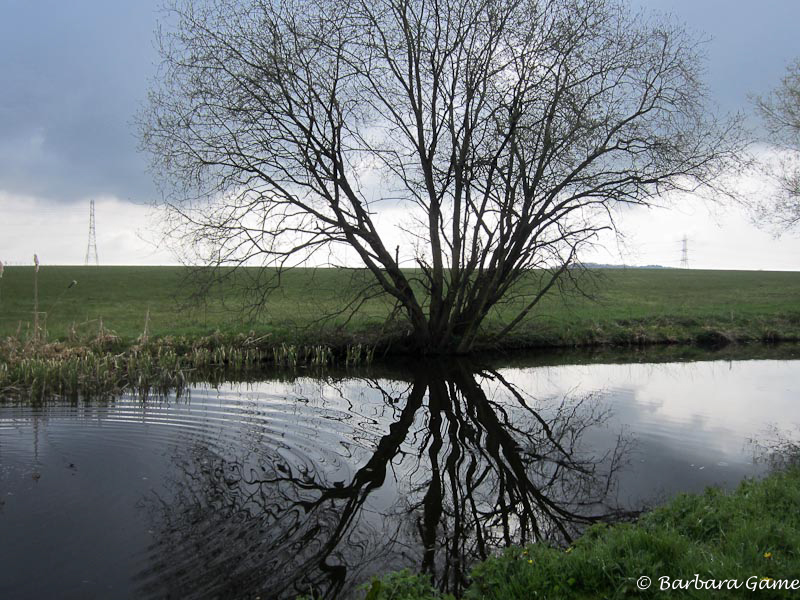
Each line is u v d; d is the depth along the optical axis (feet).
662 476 31.48
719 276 182.80
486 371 67.67
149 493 28.37
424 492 30.35
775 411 47.44
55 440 36.40
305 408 46.93
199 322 82.17
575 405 50.83
